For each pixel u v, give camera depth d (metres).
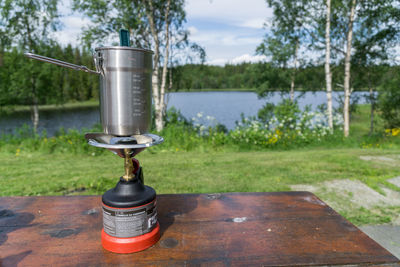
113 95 1.04
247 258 1.09
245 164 6.25
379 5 13.16
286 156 7.40
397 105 14.82
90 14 11.03
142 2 11.52
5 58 15.85
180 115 13.96
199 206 1.58
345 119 13.97
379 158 6.89
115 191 1.15
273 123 10.62
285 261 1.07
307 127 10.98
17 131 9.93
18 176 5.14
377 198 4.11
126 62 1.02
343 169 5.68
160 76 14.53
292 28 16.02
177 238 1.23
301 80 20.11
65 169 5.73
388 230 3.19
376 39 14.30
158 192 4.19
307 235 1.26
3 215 1.46
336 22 14.48
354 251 1.14
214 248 1.16
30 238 1.24
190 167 5.93
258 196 1.74
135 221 1.11
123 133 1.08
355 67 15.87
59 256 1.10
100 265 1.05
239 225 1.36
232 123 26.48
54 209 1.54
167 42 12.42
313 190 4.41
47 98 18.50
